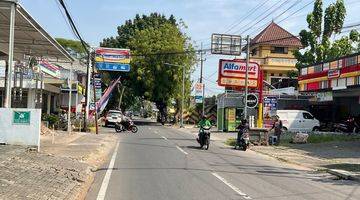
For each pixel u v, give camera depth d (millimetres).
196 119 68688
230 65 36562
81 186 12156
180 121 66250
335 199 11203
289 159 21500
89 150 20734
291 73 60219
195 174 14844
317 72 36188
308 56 48406
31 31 21547
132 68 65562
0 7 17531
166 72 64750
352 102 40656
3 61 29047
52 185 11328
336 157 22406
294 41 68000
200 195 11164
